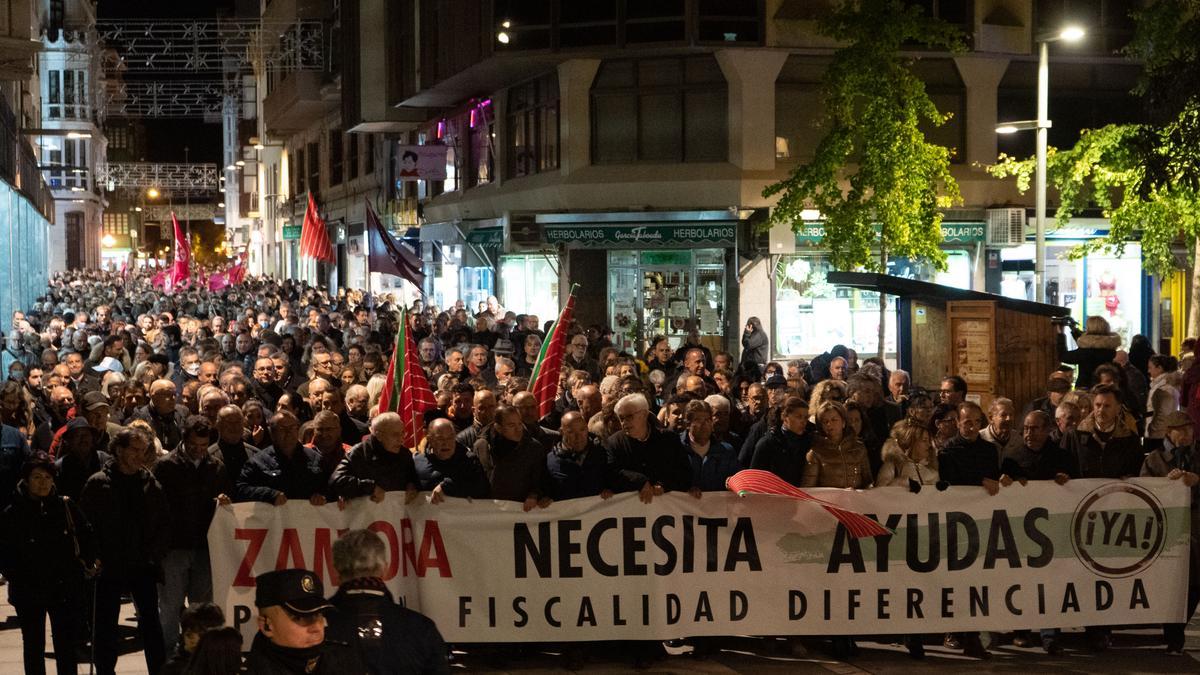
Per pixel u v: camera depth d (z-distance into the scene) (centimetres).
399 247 2652
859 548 998
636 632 979
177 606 967
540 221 3098
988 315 1702
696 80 3052
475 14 3192
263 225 8769
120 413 1343
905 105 2570
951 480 1030
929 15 3006
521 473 985
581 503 975
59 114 9775
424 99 3866
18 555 910
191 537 966
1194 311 2552
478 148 3794
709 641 1026
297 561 945
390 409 1209
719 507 988
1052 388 1368
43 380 1562
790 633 994
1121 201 3170
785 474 1021
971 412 1034
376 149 5084
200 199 15950
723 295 3086
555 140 3256
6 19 2562
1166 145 2020
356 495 953
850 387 1274
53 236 9812
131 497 933
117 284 6372
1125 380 1642
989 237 3083
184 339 2484
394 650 592
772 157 3011
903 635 1040
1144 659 1010
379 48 4259
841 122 2631
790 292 3050
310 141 6612
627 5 3008
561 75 3136
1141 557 1023
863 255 2581
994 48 3052
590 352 2238
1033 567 1012
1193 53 2064
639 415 1002
